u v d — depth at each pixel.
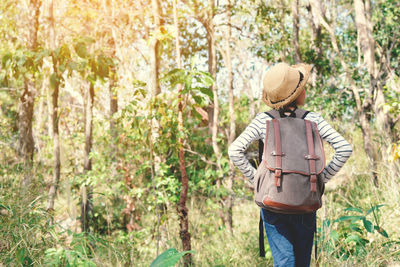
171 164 4.83
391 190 4.01
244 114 7.80
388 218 3.46
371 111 5.44
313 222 2.16
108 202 5.88
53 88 3.30
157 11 3.54
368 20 5.57
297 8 7.33
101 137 5.90
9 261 2.56
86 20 5.02
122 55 5.12
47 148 6.54
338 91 7.34
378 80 5.54
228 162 5.18
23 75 3.96
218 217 5.16
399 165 4.37
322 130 2.08
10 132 5.81
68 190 3.86
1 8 4.54
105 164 5.42
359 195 5.04
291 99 2.10
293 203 1.93
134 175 5.27
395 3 6.79
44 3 4.49
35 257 2.64
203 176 5.18
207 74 2.94
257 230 4.70
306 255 2.16
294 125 2.03
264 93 2.23
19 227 2.79
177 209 3.11
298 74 2.12
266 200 1.98
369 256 2.79
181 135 3.10
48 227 3.02
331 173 2.11
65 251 2.56
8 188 3.80
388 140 4.60
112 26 4.98
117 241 4.18
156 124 4.03
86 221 5.02
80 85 5.77
